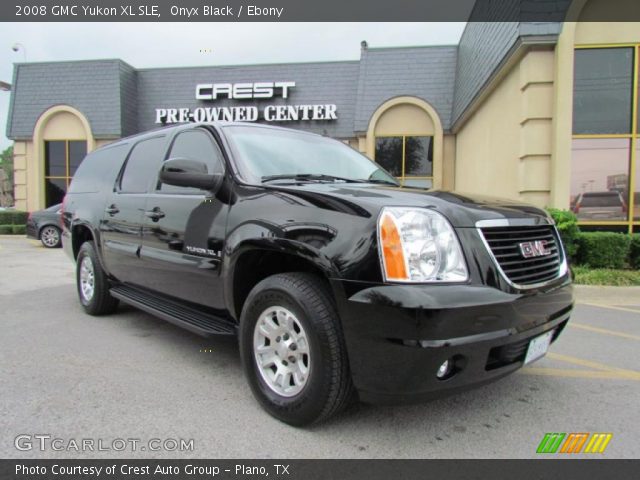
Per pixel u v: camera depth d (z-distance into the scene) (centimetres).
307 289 251
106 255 465
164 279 374
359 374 232
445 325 214
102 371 344
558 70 775
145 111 1797
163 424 264
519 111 852
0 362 361
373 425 265
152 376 335
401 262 222
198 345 407
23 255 1117
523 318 242
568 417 279
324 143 414
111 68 1720
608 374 352
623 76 813
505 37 857
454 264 229
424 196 260
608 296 639
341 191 270
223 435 252
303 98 1655
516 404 296
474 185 1230
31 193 1784
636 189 827
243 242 283
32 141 1775
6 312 529
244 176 312
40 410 280
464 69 1298
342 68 1655
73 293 644
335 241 240
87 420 268
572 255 739
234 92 1691
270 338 274
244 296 309
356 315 228
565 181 786
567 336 456
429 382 220
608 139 827
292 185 297
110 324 476
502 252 248
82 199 530
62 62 1766
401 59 1550
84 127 1733
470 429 262
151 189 402
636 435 258
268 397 271
